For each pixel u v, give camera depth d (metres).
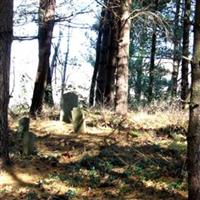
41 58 17.80
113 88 25.30
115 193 10.44
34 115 17.03
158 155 12.56
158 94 31.19
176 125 15.03
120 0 17.72
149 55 34.00
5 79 11.22
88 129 14.90
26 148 12.42
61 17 18.72
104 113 16.72
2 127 11.27
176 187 10.55
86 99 21.62
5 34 11.09
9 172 11.17
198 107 8.47
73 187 10.72
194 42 8.55
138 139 13.97
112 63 25.38
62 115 15.62
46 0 18.09
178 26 25.31
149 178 11.12
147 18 20.00
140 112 17.83
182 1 26.98
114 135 14.26
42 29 18.05
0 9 11.03
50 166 11.81
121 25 17.66
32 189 10.50
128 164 11.95
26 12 20.39
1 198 10.09
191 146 8.59
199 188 8.57
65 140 13.71
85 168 11.76
